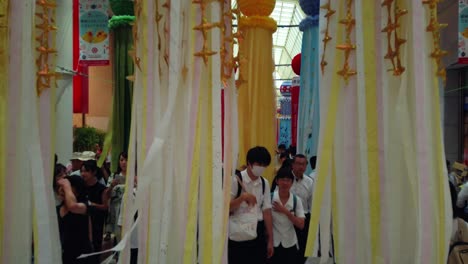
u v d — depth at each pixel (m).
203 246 1.39
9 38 1.40
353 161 1.43
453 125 6.17
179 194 1.44
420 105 1.30
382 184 1.38
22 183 1.42
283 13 11.41
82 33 4.37
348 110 1.43
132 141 1.52
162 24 1.44
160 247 1.38
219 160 1.40
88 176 3.22
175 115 1.43
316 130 3.89
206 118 1.42
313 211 1.44
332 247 1.72
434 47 1.36
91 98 8.48
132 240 2.49
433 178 1.35
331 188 1.47
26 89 1.37
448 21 4.36
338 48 1.40
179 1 1.38
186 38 1.42
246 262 2.29
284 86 10.55
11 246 1.41
